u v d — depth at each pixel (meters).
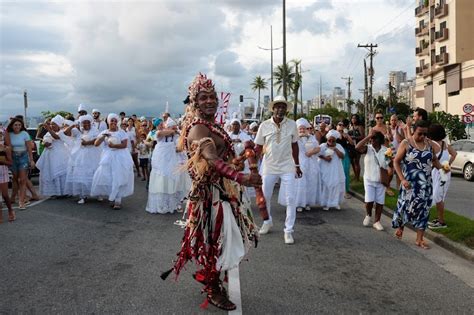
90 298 4.52
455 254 6.29
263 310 4.27
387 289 4.89
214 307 4.32
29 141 9.57
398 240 7.07
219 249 4.02
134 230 7.57
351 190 12.06
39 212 9.05
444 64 43.38
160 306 4.33
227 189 4.11
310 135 9.59
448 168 6.93
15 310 4.23
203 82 4.14
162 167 9.05
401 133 10.36
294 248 6.54
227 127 11.02
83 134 10.21
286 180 6.95
